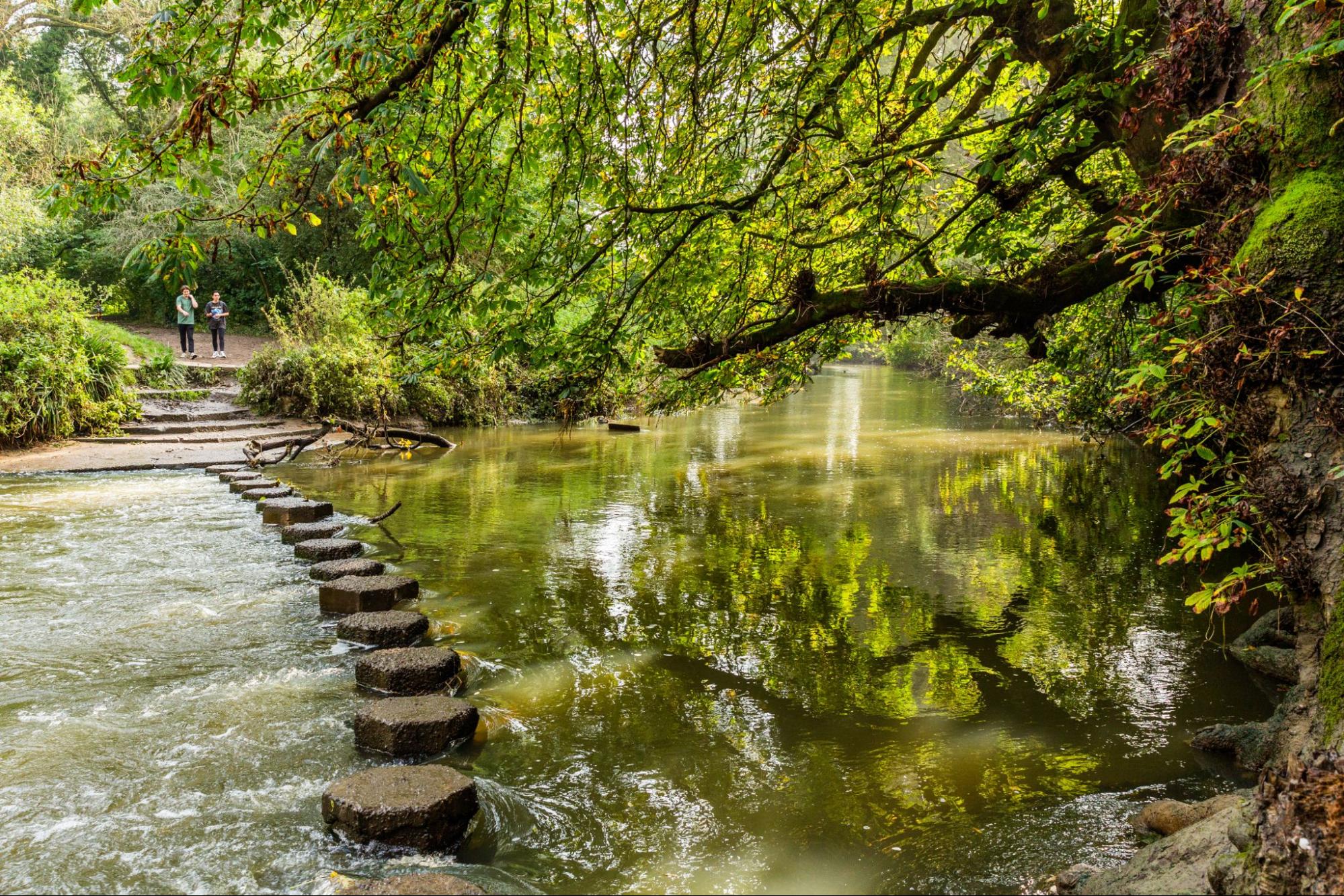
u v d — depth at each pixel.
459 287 4.91
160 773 3.98
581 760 4.14
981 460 14.38
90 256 27.09
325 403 17.75
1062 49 5.27
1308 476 2.73
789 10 5.26
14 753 4.15
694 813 3.63
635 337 5.88
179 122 3.74
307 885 3.14
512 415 22.08
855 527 9.36
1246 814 2.46
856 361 61.00
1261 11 3.41
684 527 9.41
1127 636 5.79
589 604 6.65
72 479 12.13
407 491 11.77
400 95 3.84
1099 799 3.64
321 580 7.20
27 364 14.04
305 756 4.16
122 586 7.02
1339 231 2.82
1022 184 5.70
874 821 3.53
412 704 4.45
